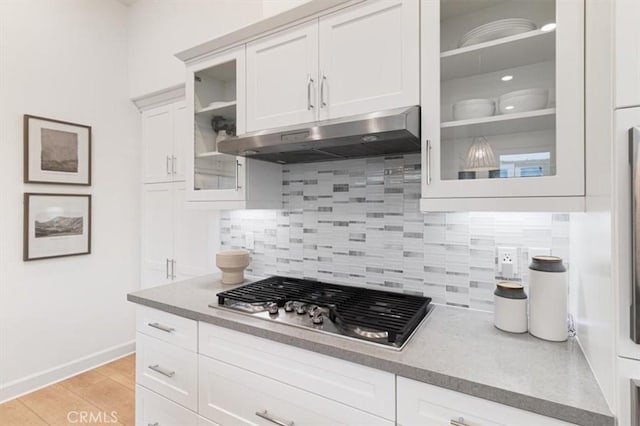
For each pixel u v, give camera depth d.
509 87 1.19
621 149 0.71
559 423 0.77
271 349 1.20
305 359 1.12
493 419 0.84
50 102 2.41
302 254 1.92
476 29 1.18
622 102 0.71
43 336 2.39
